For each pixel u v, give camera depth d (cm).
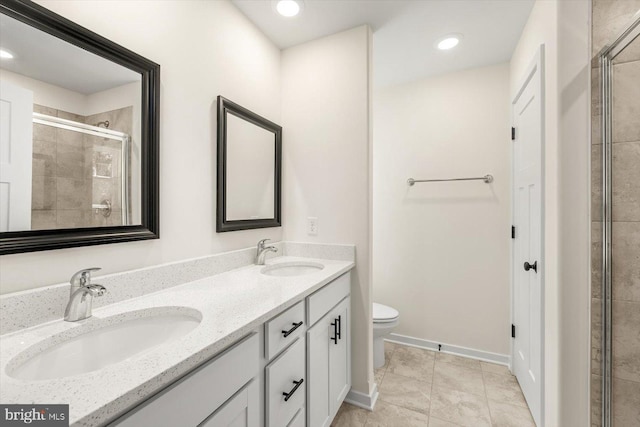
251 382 91
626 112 109
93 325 85
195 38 137
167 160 123
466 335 234
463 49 205
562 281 121
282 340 106
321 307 136
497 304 224
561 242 121
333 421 160
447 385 194
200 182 139
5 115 78
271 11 166
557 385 123
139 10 112
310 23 176
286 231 200
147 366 61
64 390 52
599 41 115
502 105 223
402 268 255
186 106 132
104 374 58
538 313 151
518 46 194
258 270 155
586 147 117
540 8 146
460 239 235
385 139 261
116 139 103
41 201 84
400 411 169
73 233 91
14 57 79
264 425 98
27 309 79
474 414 166
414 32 186
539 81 142
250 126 172
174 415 64
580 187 118
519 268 194
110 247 102
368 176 176
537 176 151
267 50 189
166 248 122
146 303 101
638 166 107
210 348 71
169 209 124
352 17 171
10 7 77
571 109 119
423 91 248
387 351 242
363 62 177
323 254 185
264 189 184
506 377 203
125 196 106
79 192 93
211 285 125
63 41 89
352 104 180
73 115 92
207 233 143
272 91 194
